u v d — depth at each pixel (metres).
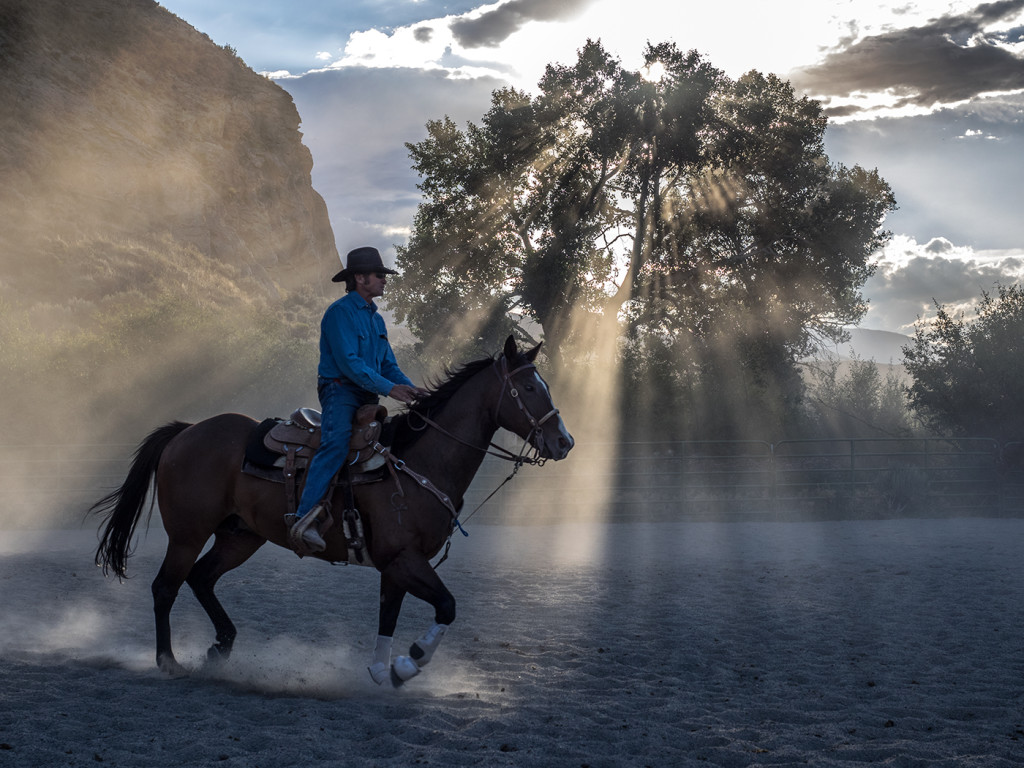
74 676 6.05
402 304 32.06
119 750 4.34
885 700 5.65
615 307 29.77
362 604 9.27
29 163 56.41
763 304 29.03
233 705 5.32
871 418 27.67
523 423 6.04
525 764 4.26
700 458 20.31
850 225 29.17
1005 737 4.79
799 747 4.63
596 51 28.95
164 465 6.50
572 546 14.62
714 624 8.26
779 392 27.78
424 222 32.28
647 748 4.58
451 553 13.68
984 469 20.88
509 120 30.00
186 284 56.03
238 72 79.62
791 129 29.72
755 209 30.91
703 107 28.25
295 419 6.20
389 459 5.88
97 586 10.36
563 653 7.04
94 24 69.88
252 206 71.81
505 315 30.78
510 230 31.28
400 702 5.49
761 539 15.54
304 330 45.12
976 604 9.20
